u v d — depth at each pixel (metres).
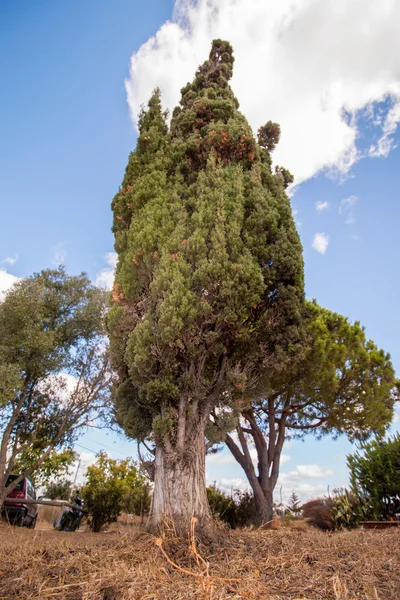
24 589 2.83
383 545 4.59
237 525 10.90
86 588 2.83
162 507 5.00
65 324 12.28
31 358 10.86
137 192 7.68
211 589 2.74
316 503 11.98
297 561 3.78
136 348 5.71
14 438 11.25
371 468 9.41
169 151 8.62
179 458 5.23
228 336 6.34
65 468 18.91
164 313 5.58
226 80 10.93
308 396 11.91
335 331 12.59
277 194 7.64
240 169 7.44
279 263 6.66
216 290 6.12
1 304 11.30
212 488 12.01
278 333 6.59
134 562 3.69
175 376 5.98
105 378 12.09
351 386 11.94
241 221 6.73
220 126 8.45
